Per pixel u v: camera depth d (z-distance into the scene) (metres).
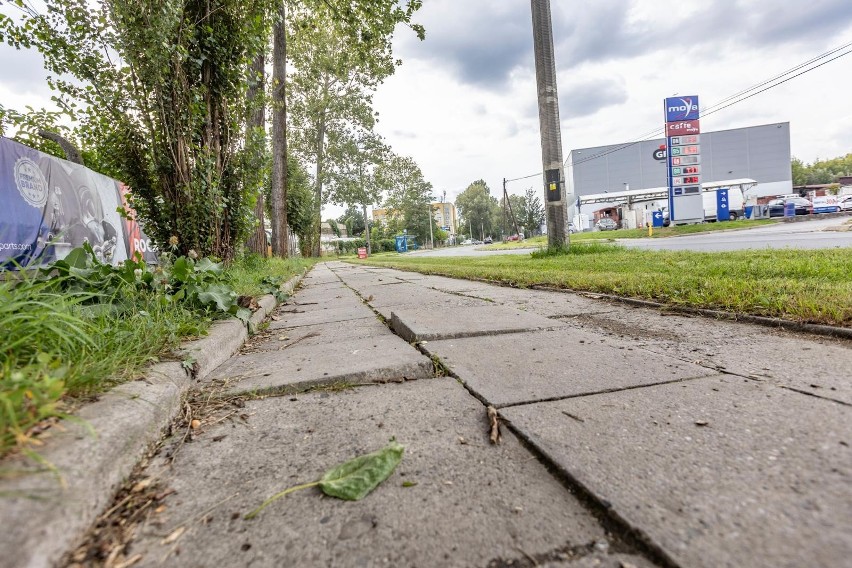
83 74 3.75
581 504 0.93
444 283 6.24
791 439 1.11
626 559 0.76
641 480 0.96
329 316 3.83
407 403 1.56
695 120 23.25
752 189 52.69
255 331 3.14
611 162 54.50
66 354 1.46
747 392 1.46
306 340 2.80
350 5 10.44
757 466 0.99
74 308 1.83
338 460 1.17
